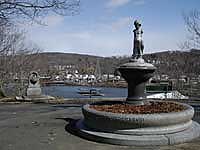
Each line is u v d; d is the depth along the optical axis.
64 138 7.56
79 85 61.53
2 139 7.44
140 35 9.48
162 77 33.75
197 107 14.30
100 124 7.54
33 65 35.91
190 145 6.82
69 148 6.61
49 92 38.66
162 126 7.24
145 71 8.96
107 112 7.63
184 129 7.64
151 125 7.14
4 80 27.38
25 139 7.44
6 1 13.55
